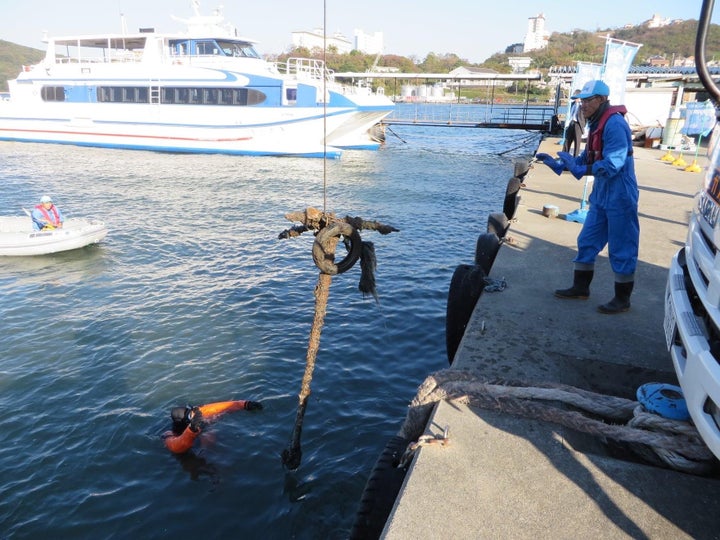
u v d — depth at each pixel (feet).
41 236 39.83
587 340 13.35
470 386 10.70
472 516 7.79
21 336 26.45
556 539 7.38
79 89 106.73
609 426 9.46
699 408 7.18
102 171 82.33
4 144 113.29
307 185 73.26
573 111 51.26
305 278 35.04
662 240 22.65
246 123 98.02
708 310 7.77
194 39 99.96
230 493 16.38
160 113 101.86
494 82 163.02
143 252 41.19
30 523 15.38
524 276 18.04
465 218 54.03
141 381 22.30
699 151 60.03
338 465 17.51
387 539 7.41
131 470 17.34
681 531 7.50
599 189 14.43
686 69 101.35
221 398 21.12
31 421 19.76
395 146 126.52
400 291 32.73
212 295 31.94
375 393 21.65
